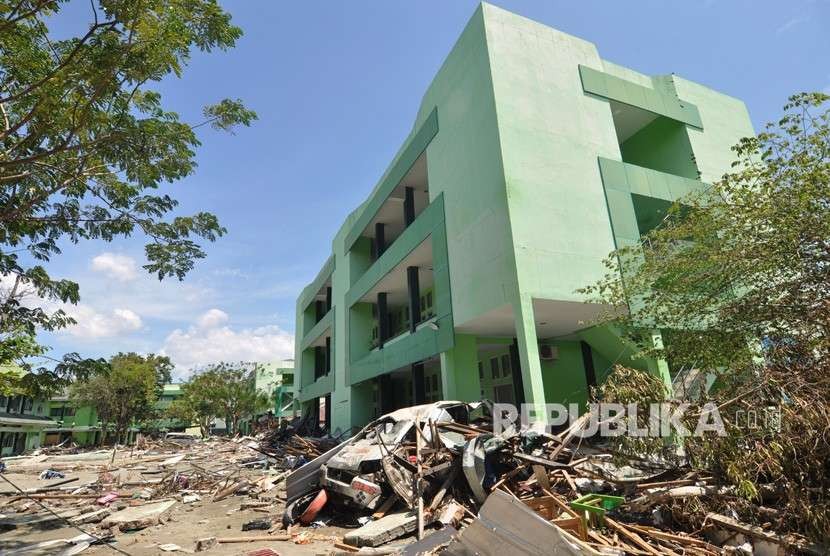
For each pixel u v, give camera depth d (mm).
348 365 25109
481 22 13828
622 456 7340
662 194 14891
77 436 55781
